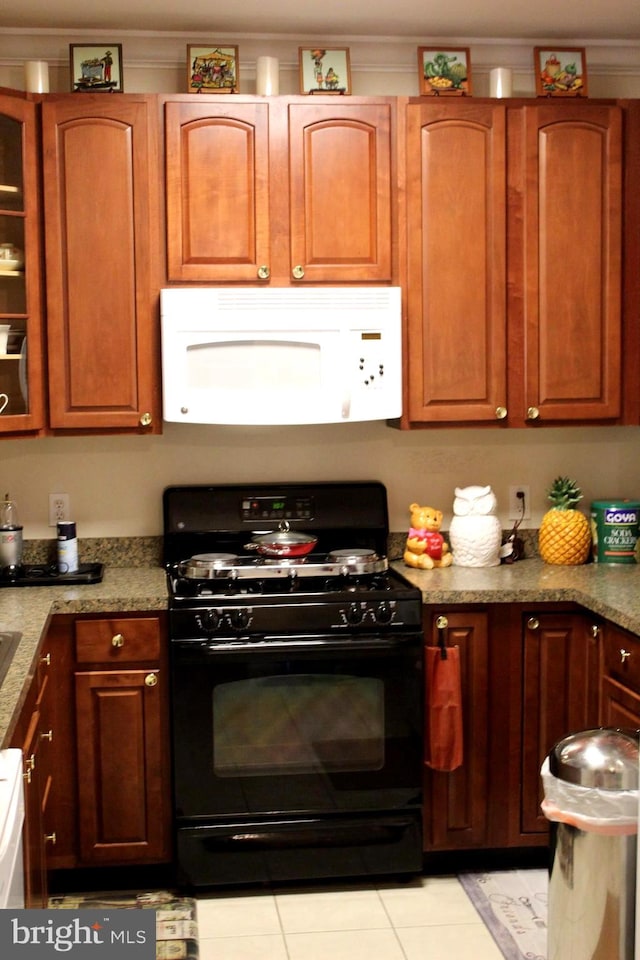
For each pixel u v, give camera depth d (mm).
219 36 3488
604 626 3105
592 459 3814
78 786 3133
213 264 3311
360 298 3305
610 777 2189
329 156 3324
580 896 2225
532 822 3297
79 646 3094
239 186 3301
